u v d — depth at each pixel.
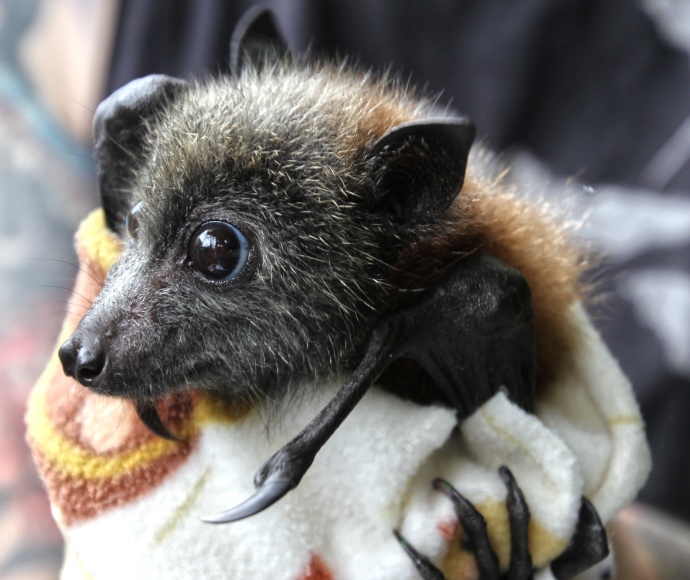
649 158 0.43
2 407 0.30
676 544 0.33
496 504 0.24
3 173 0.35
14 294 0.32
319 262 0.24
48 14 0.41
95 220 0.26
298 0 0.40
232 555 0.24
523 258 0.26
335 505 0.24
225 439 0.24
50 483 0.24
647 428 0.42
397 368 0.25
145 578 0.24
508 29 0.42
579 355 0.26
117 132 0.26
